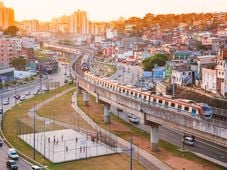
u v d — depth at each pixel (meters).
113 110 178.50
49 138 122.81
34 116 150.12
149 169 97.94
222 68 180.88
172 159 106.00
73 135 129.88
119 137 129.50
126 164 101.62
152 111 110.88
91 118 161.12
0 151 111.19
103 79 165.62
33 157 106.06
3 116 162.38
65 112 173.38
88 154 108.75
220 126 84.50
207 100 169.38
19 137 126.62
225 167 98.06
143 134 134.12
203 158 106.06
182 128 98.69
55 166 99.06
